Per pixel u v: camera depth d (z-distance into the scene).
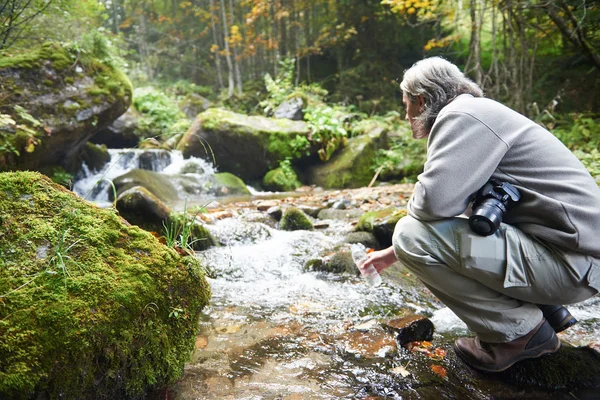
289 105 9.35
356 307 2.38
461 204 1.55
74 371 1.08
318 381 1.59
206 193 6.67
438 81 1.74
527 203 1.54
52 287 1.16
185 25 18.66
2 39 5.11
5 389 0.96
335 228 4.18
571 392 1.60
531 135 1.57
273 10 14.27
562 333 2.07
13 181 1.38
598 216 1.46
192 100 12.47
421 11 8.40
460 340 1.84
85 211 1.43
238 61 15.71
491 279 1.58
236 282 2.80
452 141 1.55
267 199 6.44
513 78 7.26
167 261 1.44
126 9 18.62
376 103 11.80
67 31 6.58
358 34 13.55
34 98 4.77
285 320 2.17
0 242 1.21
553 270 1.50
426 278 1.70
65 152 5.41
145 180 5.96
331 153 8.20
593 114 7.49
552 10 6.73
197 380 1.54
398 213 3.69
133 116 9.05
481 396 1.56
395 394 1.53
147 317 1.30
